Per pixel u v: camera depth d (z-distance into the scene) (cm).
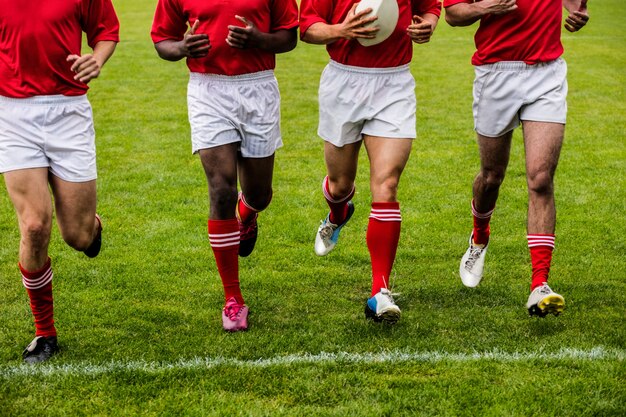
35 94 636
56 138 643
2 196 1107
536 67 716
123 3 3794
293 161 1280
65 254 892
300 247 926
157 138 1423
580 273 833
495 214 1031
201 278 830
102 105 1683
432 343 668
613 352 644
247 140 732
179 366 630
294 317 733
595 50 2322
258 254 902
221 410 561
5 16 621
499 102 730
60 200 657
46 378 613
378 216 710
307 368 620
